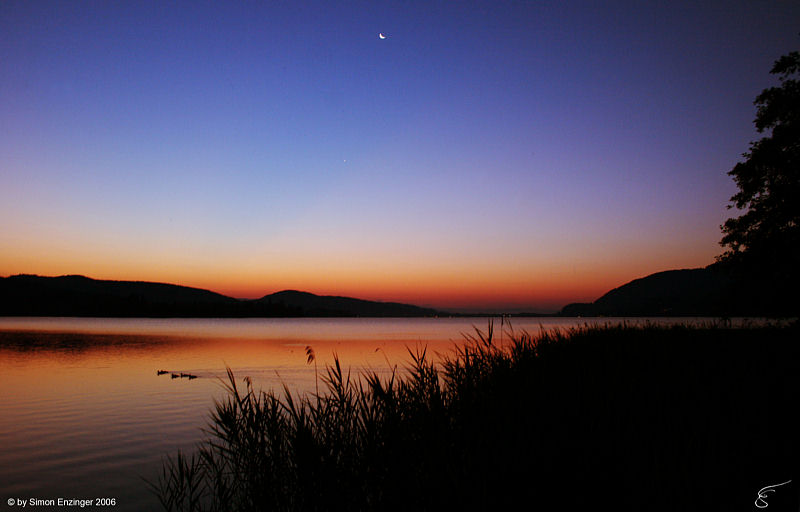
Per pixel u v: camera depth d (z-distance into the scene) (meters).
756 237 30.52
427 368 8.44
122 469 13.53
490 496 5.58
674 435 6.77
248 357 49.03
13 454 15.13
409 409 7.44
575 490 5.62
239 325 199.25
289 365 39.88
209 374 34.78
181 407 22.78
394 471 6.50
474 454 6.17
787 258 28.91
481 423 6.82
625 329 20.34
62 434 17.67
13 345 65.62
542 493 5.62
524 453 6.06
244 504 7.61
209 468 10.14
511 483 5.73
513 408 7.33
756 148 31.50
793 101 29.56
